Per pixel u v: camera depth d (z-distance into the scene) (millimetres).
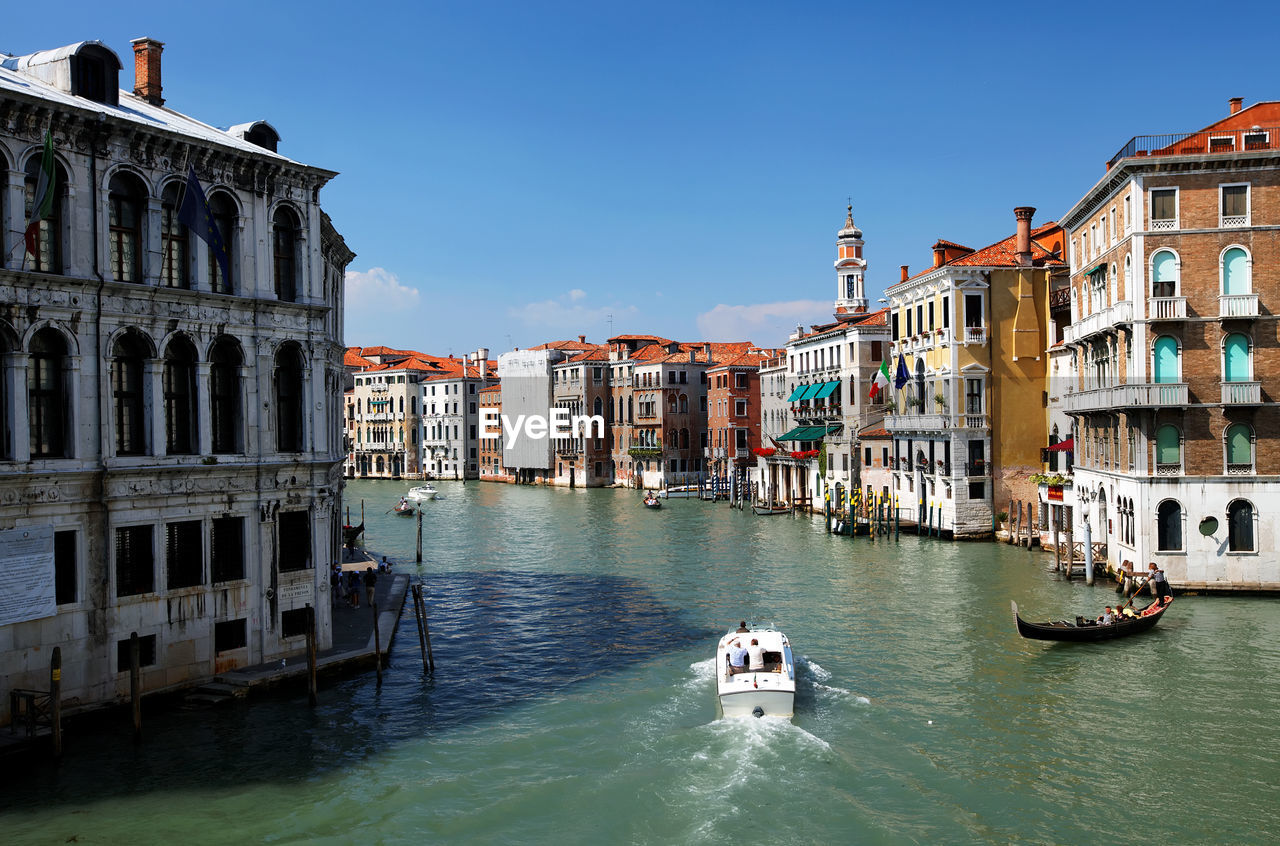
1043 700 22625
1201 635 27516
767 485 76688
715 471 89000
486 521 67500
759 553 48062
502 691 24188
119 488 20453
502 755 19844
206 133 23609
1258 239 31984
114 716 20562
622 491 96500
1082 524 40469
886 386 60969
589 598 36625
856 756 19484
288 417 24312
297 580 24375
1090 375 39406
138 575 21062
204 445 22078
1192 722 20969
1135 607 30562
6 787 17859
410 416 126625
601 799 17688
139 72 25922
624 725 21500
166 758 19266
